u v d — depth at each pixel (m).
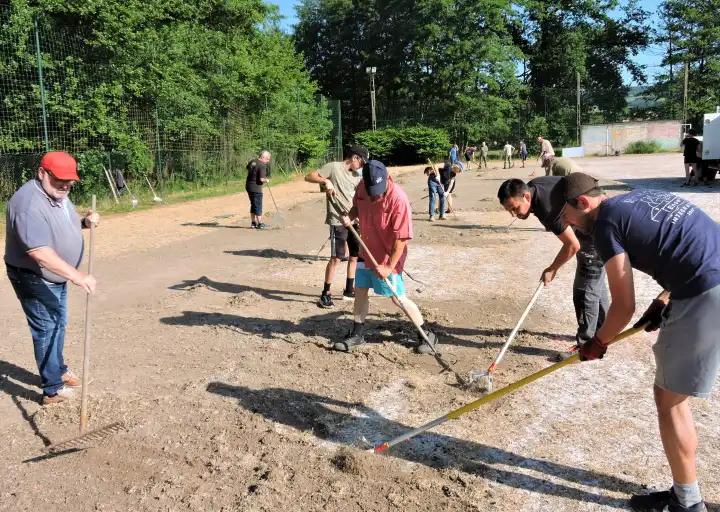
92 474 3.64
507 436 3.93
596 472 3.49
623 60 57.12
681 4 50.91
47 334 4.47
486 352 5.39
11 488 3.52
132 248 11.22
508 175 29.42
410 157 46.41
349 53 61.12
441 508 3.22
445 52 48.78
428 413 4.29
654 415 4.14
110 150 18.97
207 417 4.30
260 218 14.91
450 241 11.02
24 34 15.79
